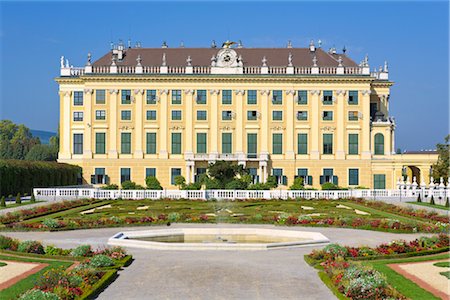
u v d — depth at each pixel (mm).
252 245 45000
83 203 84062
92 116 122938
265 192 95812
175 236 54188
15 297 28859
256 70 124750
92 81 122875
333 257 39469
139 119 123062
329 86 123875
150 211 73938
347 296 29797
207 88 123438
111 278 34312
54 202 84062
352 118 123812
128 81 122875
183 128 123312
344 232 56656
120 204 85125
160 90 123125
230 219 64562
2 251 42531
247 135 123562
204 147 123438
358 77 123000
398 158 123250
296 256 42031
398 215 71375
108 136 123062
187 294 31094
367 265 35250
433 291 31125
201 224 62500
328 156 123625
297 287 32594
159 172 122875
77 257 39906
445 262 39156
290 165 123188
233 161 121250
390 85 131000
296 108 123750
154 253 43344
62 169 113688
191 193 94688
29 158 182625
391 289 30062
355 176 123500
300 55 131500
